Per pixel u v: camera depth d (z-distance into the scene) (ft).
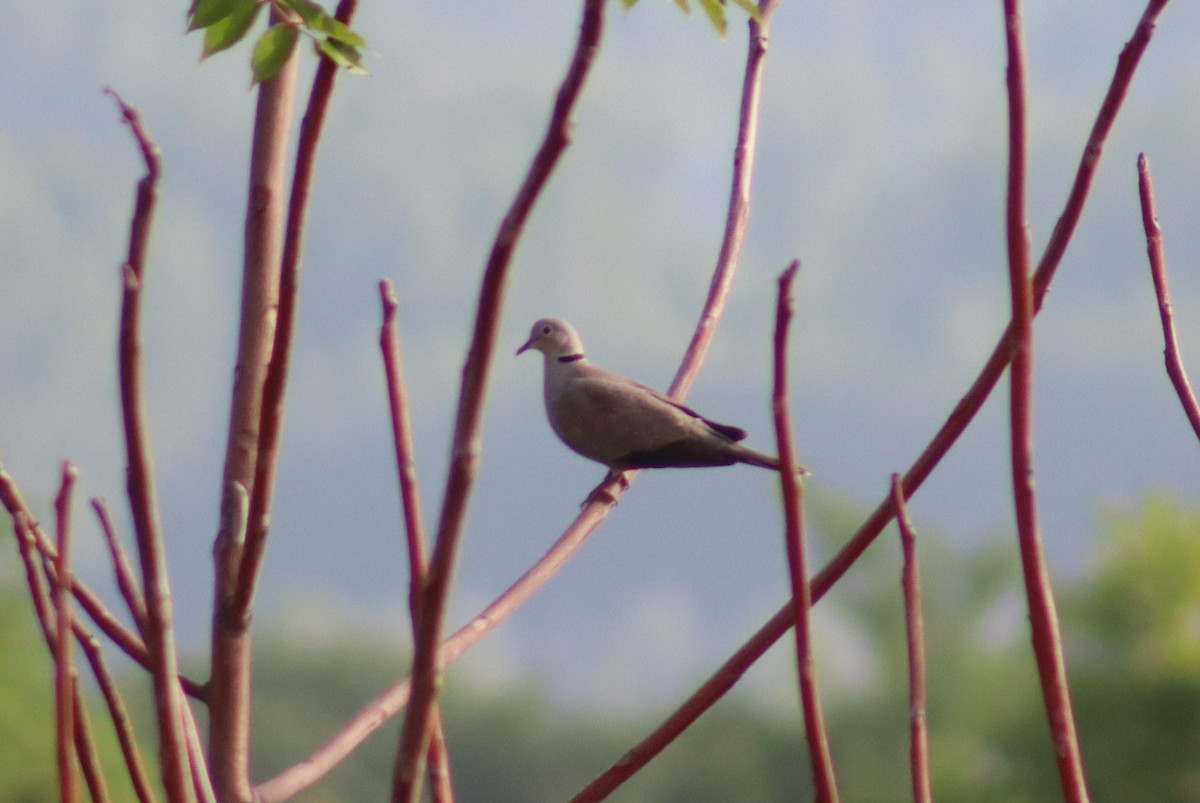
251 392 21.16
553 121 14.56
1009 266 17.87
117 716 18.34
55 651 17.42
